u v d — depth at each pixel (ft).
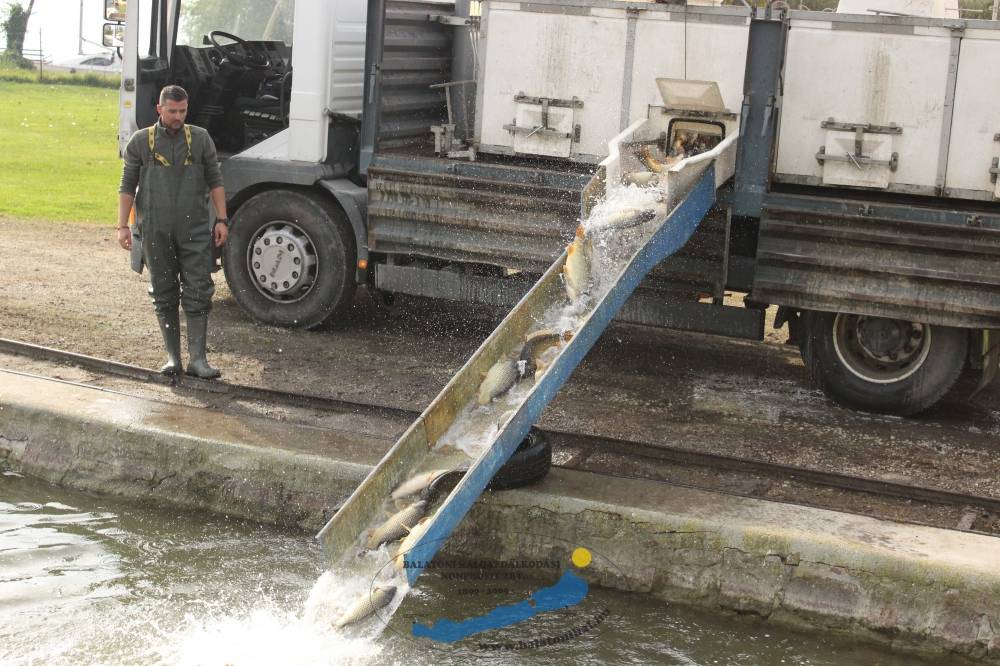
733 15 24.93
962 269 23.21
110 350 26.73
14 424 21.71
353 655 15.52
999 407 26.58
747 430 23.56
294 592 17.35
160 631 16.02
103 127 78.23
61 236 41.11
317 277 29.37
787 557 17.25
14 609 16.51
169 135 23.41
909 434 23.90
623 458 21.21
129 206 23.80
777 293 24.43
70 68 125.29
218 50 31.99
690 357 29.66
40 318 29.22
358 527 16.66
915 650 16.57
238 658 15.26
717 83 24.30
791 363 29.63
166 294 24.12
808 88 24.43
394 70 28.68
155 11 30.55
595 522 18.24
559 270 21.06
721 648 16.53
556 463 20.66
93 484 20.95
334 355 27.73
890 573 16.74
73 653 15.35
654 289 25.46
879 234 23.58
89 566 18.03
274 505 19.89
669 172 21.31
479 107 27.45
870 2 25.00
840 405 25.61
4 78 112.78
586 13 26.08
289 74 30.27
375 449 20.36
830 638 16.92
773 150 24.72
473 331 30.89
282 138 29.27
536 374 19.01
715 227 24.72
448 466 17.51
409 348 28.84
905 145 24.08
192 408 22.25
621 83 26.07
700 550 17.69
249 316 30.32
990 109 23.49
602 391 25.98
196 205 23.84
